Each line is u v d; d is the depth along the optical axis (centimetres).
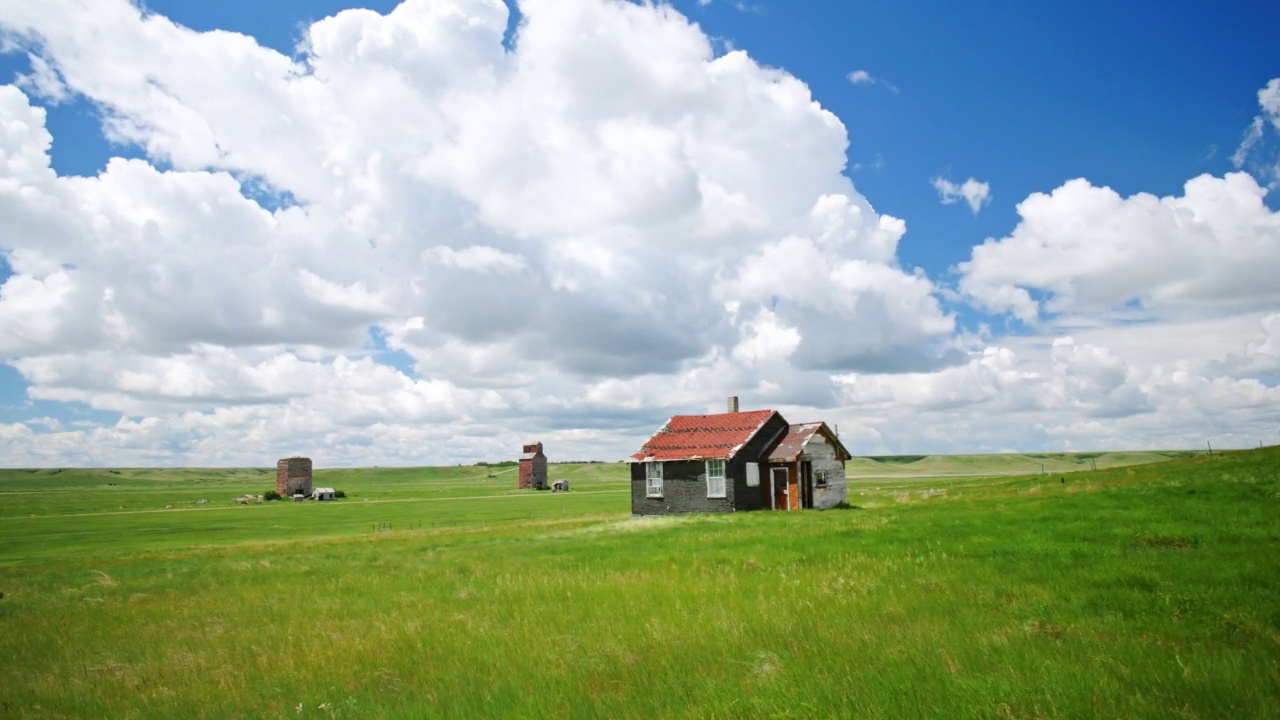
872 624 1198
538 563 2547
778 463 5572
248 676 1194
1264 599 1208
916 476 19388
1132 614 1193
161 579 2962
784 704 808
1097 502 2945
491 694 963
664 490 5619
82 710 1073
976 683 827
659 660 1055
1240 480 3098
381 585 2258
